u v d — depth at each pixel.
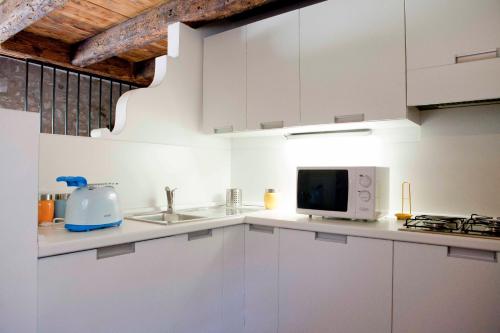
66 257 1.29
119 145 2.10
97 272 1.38
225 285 1.96
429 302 1.47
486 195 1.84
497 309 1.33
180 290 1.71
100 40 3.24
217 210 2.47
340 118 1.94
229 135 2.63
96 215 1.52
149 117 2.25
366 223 1.79
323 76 1.99
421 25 1.70
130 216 2.04
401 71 1.74
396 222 1.82
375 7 1.83
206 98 2.56
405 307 1.52
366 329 1.62
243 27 2.36
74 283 1.31
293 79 2.10
